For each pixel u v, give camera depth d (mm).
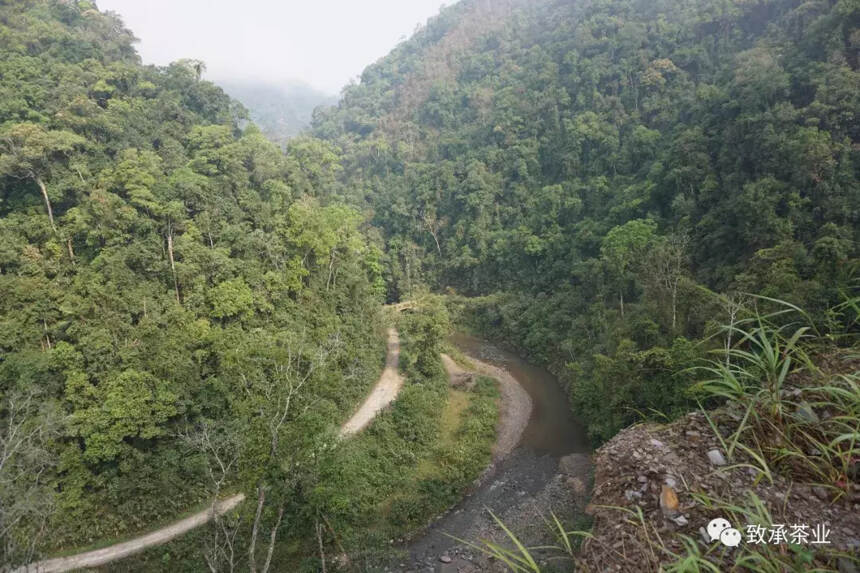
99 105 36281
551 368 38594
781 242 23766
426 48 112062
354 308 37938
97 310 24062
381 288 51031
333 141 96125
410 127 81688
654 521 5027
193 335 25234
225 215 33219
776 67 34406
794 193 26812
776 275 20469
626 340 23000
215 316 27547
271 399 17828
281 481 14938
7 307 22828
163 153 35000
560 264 46250
